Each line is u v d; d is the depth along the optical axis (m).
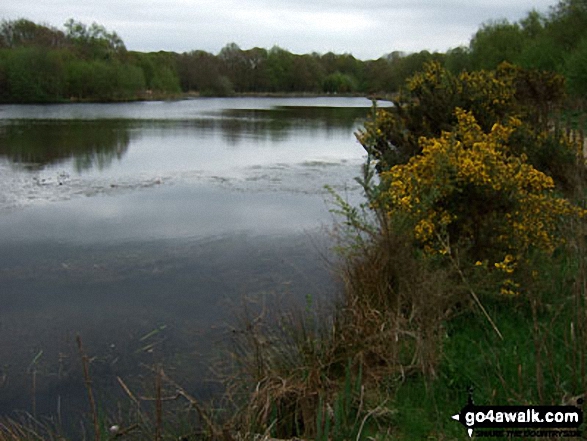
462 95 8.20
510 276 4.24
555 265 4.41
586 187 5.89
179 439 3.21
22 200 10.10
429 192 4.63
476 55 40.28
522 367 3.29
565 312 3.88
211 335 4.72
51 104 54.97
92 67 62.62
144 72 77.81
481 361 3.46
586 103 11.20
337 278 5.06
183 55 93.44
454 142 4.85
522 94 11.71
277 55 97.88
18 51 59.69
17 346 4.63
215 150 17.62
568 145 6.57
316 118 33.72
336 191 10.99
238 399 3.63
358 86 98.12
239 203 9.97
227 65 95.06
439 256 4.33
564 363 3.24
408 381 3.48
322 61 106.88
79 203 9.91
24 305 5.45
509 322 3.98
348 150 17.80
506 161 5.24
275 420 3.04
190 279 6.09
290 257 6.75
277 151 17.48
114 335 4.81
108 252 7.06
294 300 5.34
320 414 2.83
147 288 5.86
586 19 26.25
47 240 7.58
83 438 3.41
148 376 4.13
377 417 3.16
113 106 50.91
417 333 3.62
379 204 4.86
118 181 12.12
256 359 3.73
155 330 4.88
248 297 5.51
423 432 3.00
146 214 9.09
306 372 3.57
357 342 3.74
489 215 4.48
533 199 4.59
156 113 38.75
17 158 15.42
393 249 4.35
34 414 3.70
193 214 9.09
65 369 4.28
